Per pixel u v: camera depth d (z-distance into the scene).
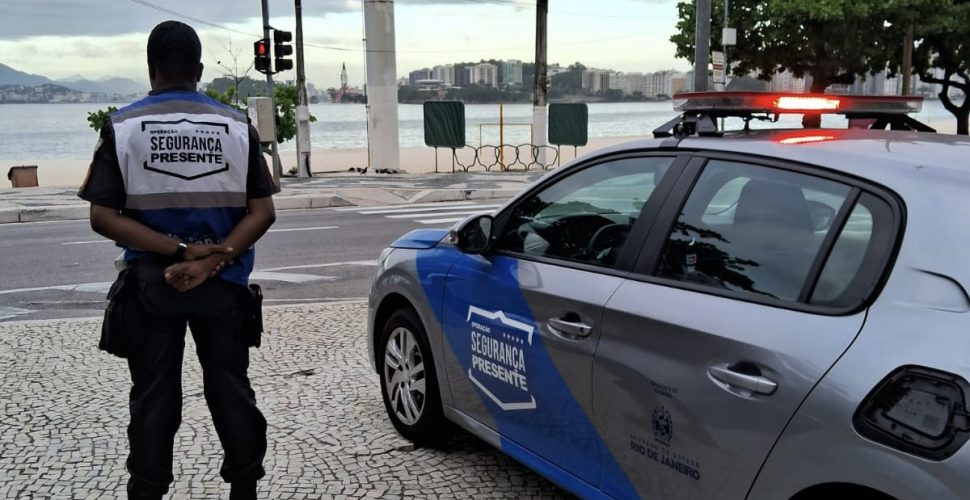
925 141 2.66
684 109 3.06
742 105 2.91
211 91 24.50
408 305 4.18
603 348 2.81
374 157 23.23
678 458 2.53
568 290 3.02
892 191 2.24
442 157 32.97
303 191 17.20
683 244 2.75
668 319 2.58
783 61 21.12
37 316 6.96
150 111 2.74
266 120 18.62
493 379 3.43
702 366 2.44
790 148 2.62
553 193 3.43
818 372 2.12
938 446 1.84
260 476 3.06
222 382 2.93
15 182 19.98
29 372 5.26
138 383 2.85
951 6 19.52
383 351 4.34
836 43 19.45
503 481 3.72
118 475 3.77
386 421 4.44
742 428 2.29
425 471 3.83
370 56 22.70
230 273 2.84
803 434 2.12
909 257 2.10
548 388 3.10
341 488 3.65
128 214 2.75
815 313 2.24
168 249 2.70
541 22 24.47
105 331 2.77
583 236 3.17
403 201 16.61
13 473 3.78
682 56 22.47
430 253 4.01
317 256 9.89
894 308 2.06
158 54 2.83
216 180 2.78
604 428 2.84
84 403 4.69
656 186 2.97
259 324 2.98
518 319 3.24
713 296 2.54
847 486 2.04
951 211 2.10
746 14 20.86
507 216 3.59
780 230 2.49
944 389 1.86
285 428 4.34
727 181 2.73
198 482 3.68
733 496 2.35
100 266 9.30
